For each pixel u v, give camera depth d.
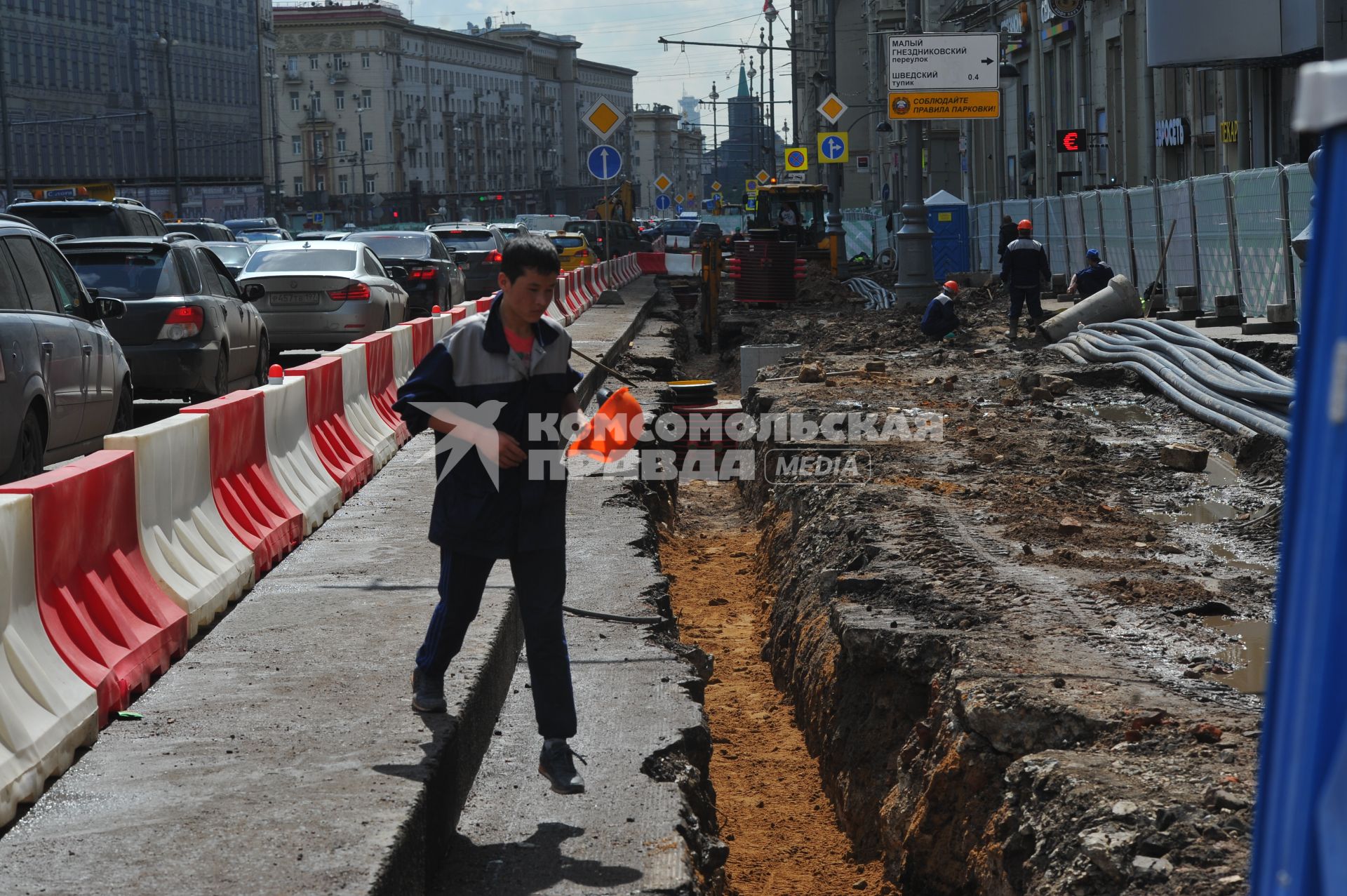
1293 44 21.59
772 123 80.31
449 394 4.58
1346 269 1.64
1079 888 4.13
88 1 89.62
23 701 4.54
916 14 27.73
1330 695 1.58
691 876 4.45
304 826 4.08
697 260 46.09
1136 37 32.16
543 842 4.74
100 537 5.67
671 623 7.96
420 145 152.38
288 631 6.34
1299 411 1.73
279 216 114.31
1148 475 10.91
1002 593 7.15
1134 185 32.59
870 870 5.99
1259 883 1.74
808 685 7.74
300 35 144.38
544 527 4.68
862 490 10.06
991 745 5.31
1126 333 17.12
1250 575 7.68
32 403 9.62
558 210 189.62
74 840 4.02
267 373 16.47
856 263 46.88
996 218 34.75
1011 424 13.30
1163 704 5.27
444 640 4.97
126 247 13.73
